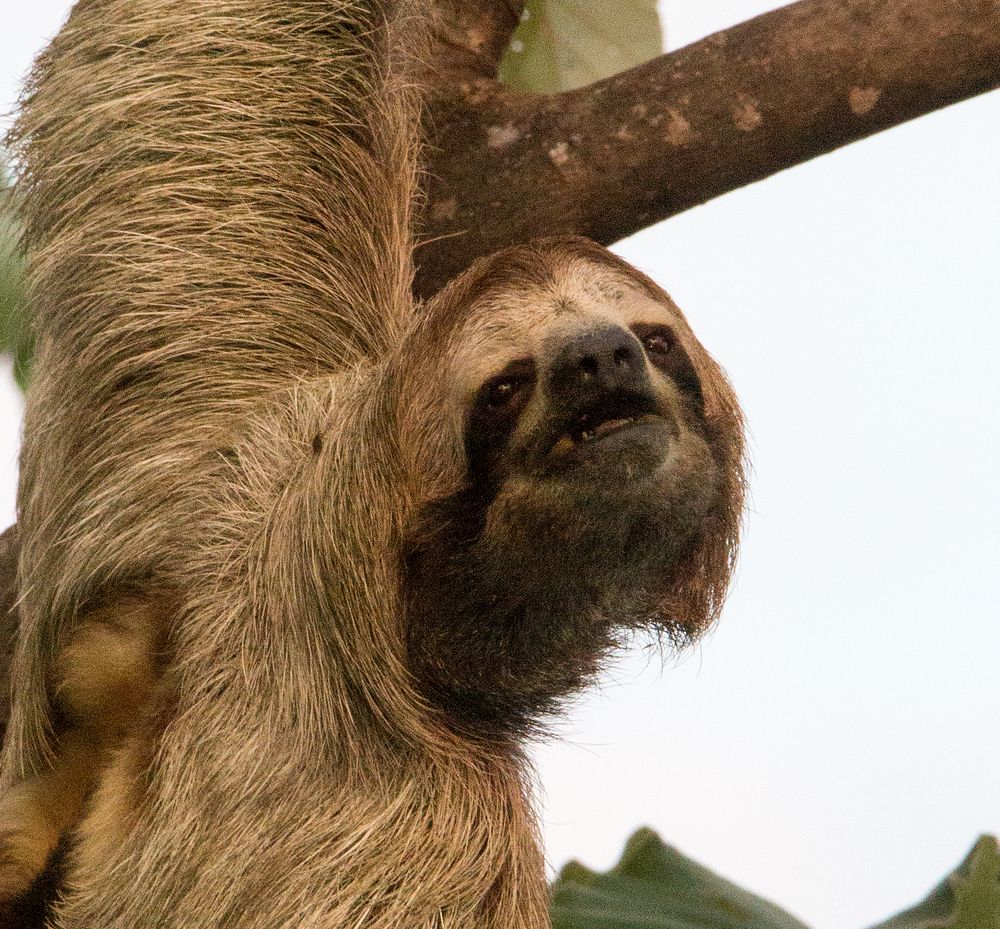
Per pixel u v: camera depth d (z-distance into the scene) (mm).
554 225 17844
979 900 16828
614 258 14961
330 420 15852
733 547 15891
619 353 13734
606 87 17953
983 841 17234
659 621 15875
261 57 17844
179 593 15875
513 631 14867
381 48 18188
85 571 16203
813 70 17422
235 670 15312
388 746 15070
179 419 16719
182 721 15305
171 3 17953
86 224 17359
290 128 17750
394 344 17406
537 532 14219
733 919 17531
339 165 17875
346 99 17984
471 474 14391
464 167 18125
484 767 15492
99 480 16641
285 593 15273
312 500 15227
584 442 13898
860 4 17469
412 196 18188
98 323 17062
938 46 17297
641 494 14000
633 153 17688
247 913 14711
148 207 17344
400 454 14719
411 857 14953
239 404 16797
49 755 15977
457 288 14766
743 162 17656
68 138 17656
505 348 14180
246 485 16125
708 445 14758
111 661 15820
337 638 14945
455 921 14945
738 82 17516
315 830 14875
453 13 18734
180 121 17547
